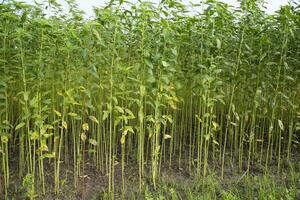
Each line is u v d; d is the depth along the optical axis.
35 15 4.14
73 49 4.27
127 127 4.29
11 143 5.76
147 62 4.06
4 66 4.01
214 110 6.30
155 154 4.66
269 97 5.21
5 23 4.01
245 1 4.88
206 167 5.37
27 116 3.98
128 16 4.41
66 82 4.61
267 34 5.12
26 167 5.09
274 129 6.06
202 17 4.81
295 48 5.30
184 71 5.31
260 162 5.63
